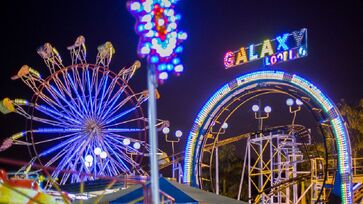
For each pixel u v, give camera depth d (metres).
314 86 37.22
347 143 36.06
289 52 38.53
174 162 47.78
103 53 47.75
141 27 14.01
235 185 68.00
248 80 39.66
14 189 13.55
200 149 41.41
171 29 14.07
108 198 20.25
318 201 36.72
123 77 48.53
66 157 45.62
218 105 40.94
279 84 38.84
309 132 45.75
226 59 41.53
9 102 44.97
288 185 45.25
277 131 48.56
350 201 35.34
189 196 20.61
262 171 49.22
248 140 49.12
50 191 21.58
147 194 15.72
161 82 13.73
